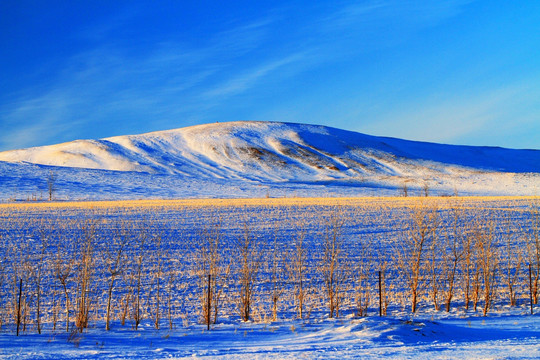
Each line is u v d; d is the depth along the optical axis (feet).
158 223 128.77
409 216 142.82
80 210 157.79
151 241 100.83
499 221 131.85
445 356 28.89
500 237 107.96
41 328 46.24
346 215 147.23
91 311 56.70
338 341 35.88
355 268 80.23
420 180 348.18
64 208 164.35
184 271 77.20
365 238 108.78
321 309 57.47
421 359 27.91
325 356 29.30
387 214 148.87
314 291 66.28
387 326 39.60
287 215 147.95
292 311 56.34
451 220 131.34
